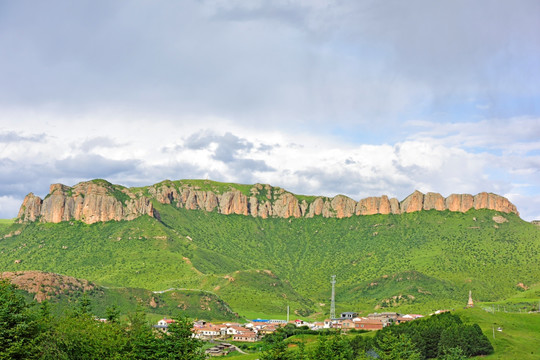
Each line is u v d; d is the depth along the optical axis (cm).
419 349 19562
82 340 11944
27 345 10800
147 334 12769
